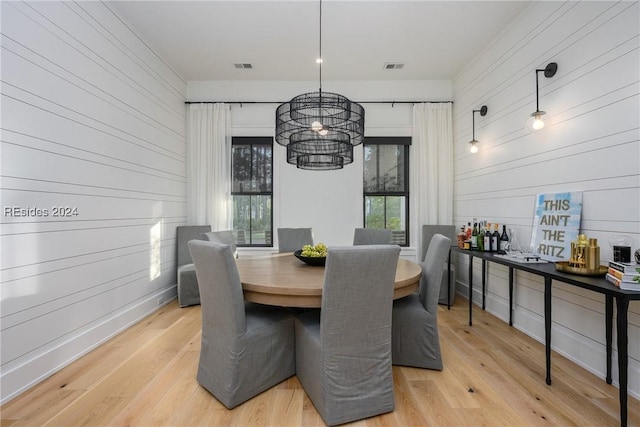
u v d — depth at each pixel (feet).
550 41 7.78
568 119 7.20
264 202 13.82
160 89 11.26
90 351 7.50
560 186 7.43
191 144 13.37
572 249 6.05
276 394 5.70
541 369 6.63
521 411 5.23
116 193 8.70
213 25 9.53
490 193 10.50
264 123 13.56
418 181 13.20
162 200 11.35
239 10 8.82
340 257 4.62
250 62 11.89
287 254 10.03
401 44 10.64
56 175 6.66
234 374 5.29
